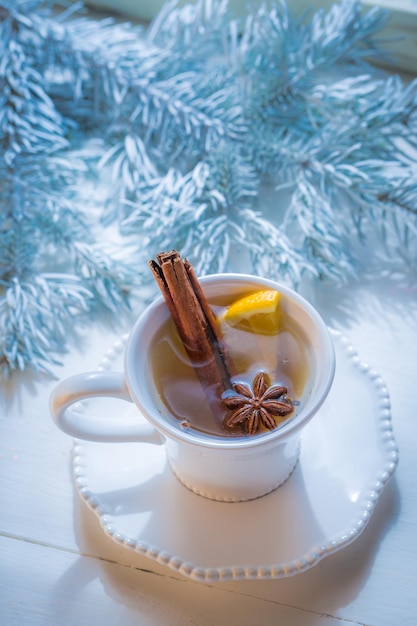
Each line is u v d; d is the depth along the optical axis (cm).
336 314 48
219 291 39
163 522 38
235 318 39
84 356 47
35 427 44
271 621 37
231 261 50
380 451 40
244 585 38
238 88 54
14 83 51
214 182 49
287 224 50
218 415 37
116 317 48
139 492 39
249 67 53
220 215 50
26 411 45
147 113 52
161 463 40
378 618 37
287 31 52
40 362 45
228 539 38
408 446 42
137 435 39
